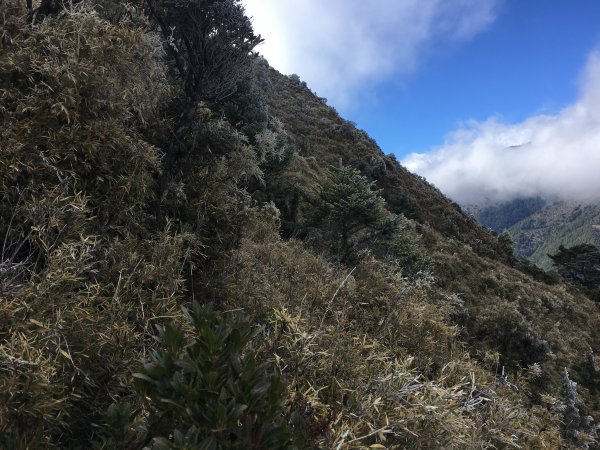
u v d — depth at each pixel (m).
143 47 2.94
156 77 3.34
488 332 13.58
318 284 3.29
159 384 1.26
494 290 23.59
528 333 13.24
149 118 3.27
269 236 6.07
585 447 4.75
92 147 2.45
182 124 3.46
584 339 22.67
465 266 25.06
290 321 2.09
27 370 1.40
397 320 3.18
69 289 1.87
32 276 1.71
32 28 2.64
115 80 2.74
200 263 3.28
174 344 1.34
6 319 1.58
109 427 1.36
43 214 1.98
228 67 3.63
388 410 1.93
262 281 3.63
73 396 1.63
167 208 3.23
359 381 2.03
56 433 1.58
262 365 1.33
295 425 1.53
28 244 2.27
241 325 1.42
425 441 1.94
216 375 1.22
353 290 3.36
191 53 3.50
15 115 2.34
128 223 2.71
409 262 15.21
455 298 13.94
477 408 2.70
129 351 1.87
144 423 1.38
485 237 38.38
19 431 1.41
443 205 39.22
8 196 2.13
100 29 2.75
